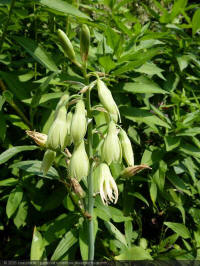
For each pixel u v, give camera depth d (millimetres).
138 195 311
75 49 315
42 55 239
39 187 305
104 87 184
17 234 323
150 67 313
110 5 377
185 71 386
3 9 262
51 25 334
